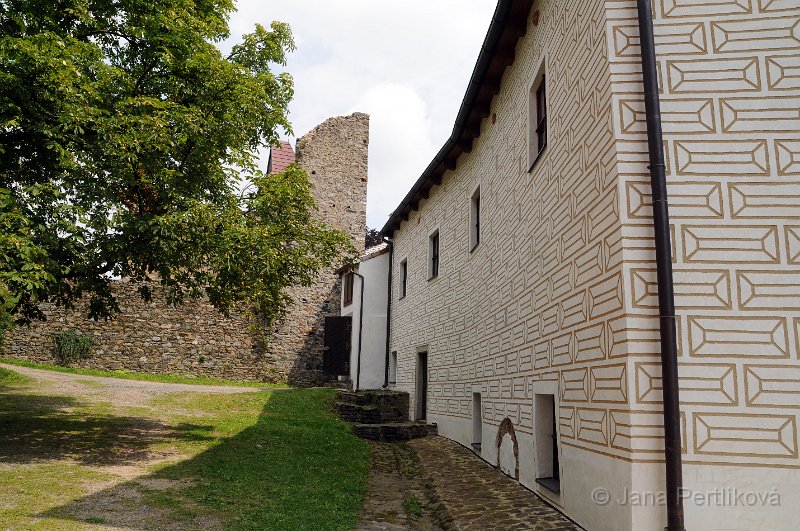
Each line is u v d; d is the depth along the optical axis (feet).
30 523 15.35
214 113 28.27
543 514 18.43
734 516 12.34
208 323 62.13
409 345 49.57
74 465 22.40
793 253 13.30
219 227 26.55
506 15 24.82
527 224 24.07
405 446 37.47
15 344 55.01
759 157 13.83
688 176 13.91
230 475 22.67
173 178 26.21
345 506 20.11
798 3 14.43
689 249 13.55
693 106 14.25
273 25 33.63
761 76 14.20
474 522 18.13
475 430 32.48
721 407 12.77
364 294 58.80
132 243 25.29
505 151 28.32
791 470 12.39
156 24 27.68
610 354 14.48
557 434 19.03
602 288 15.28
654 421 12.94
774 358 12.87
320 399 48.73
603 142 15.49
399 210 51.70
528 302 23.44
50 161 25.81
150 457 24.84
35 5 26.32
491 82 29.73
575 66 18.39
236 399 44.45
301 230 31.86
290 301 35.06
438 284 42.16
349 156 76.89
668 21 14.79
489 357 29.71
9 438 26.55
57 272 24.52
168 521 16.53
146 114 25.44
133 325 59.11
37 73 22.90
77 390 42.96
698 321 13.19
